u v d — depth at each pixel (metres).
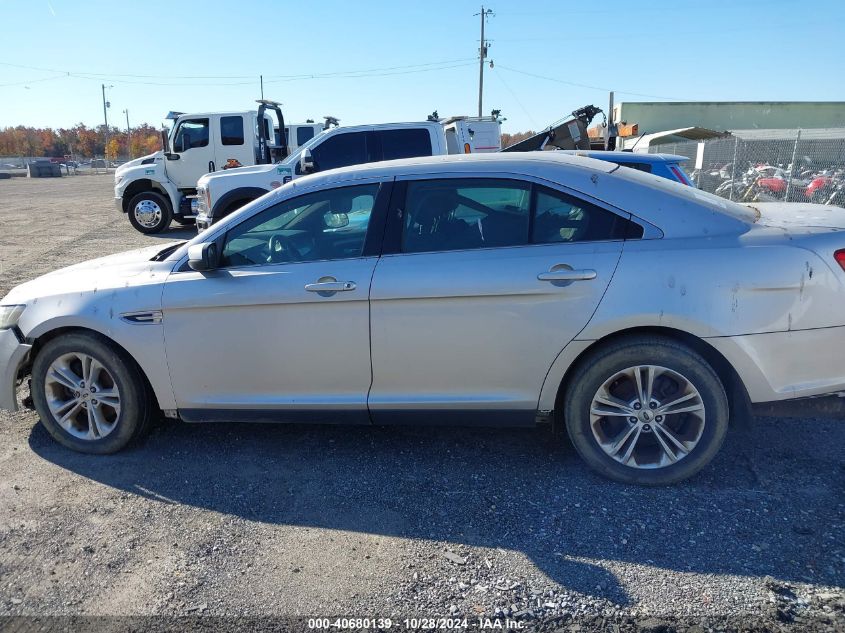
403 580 2.71
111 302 3.71
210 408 3.73
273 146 15.30
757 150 21.27
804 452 3.71
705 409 3.22
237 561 2.87
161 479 3.61
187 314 3.62
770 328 3.13
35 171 50.22
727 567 2.72
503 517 3.15
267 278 3.53
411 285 3.35
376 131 10.75
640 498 3.27
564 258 3.26
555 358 3.31
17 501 3.39
